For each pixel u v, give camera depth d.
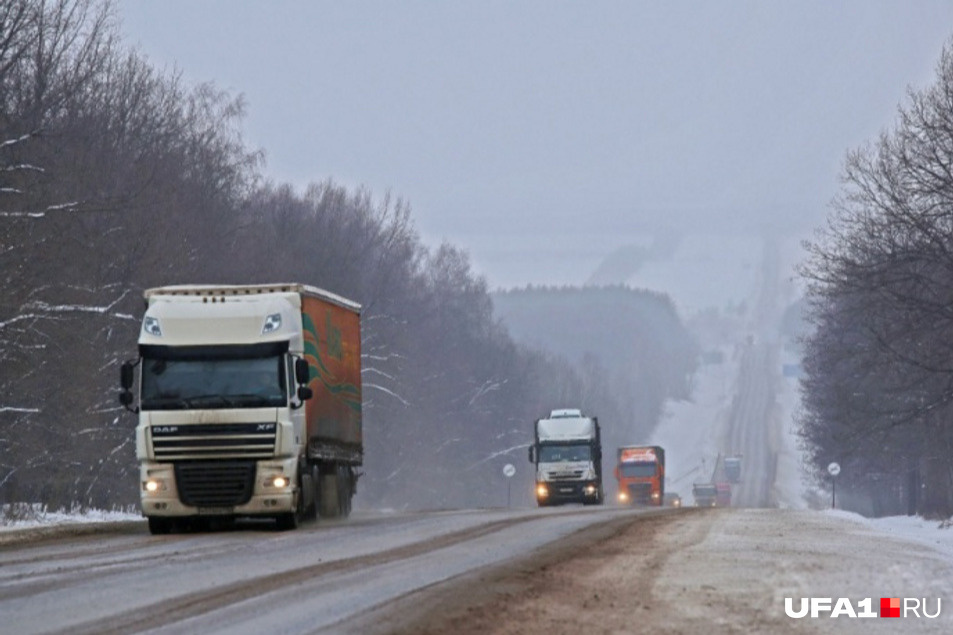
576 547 71.19
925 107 156.62
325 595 45.84
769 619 43.28
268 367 90.38
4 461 141.12
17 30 142.38
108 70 188.88
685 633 38.94
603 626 39.78
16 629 37.66
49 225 141.62
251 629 37.09
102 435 153.25
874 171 161.50
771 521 109.50
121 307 162.88
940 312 152.50
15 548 75.12
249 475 89.06
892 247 155.25
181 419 89.19
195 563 59.91
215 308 91.81
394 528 91.12
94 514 140.62
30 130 142.88
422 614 40.75
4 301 132.88
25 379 139.75
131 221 168.12
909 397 185.25
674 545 74.38
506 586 49.50
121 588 48.50
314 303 99.44
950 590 54.12
